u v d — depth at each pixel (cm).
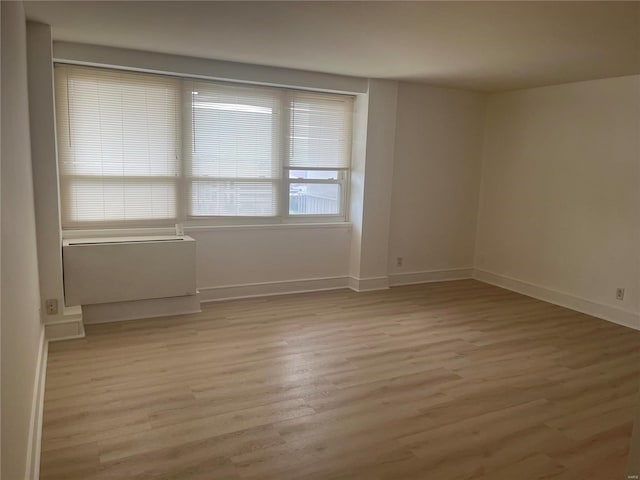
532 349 391
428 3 268
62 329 377
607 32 315
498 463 238
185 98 454
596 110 478
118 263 409
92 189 429
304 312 466
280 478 221
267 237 510
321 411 282
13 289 172
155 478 218
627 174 454
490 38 336
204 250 480
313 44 371
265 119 495
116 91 425
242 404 287
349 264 566
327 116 529
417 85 552
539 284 545
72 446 240
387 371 341
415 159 569
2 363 134
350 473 227
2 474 129
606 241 474
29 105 341
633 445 110
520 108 559
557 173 520
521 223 564
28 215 269
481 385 324
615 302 468
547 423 277
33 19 323
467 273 629
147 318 432
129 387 304
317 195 541
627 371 352
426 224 592
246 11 294
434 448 249
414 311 482
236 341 386
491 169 602
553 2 261
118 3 286
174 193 463
